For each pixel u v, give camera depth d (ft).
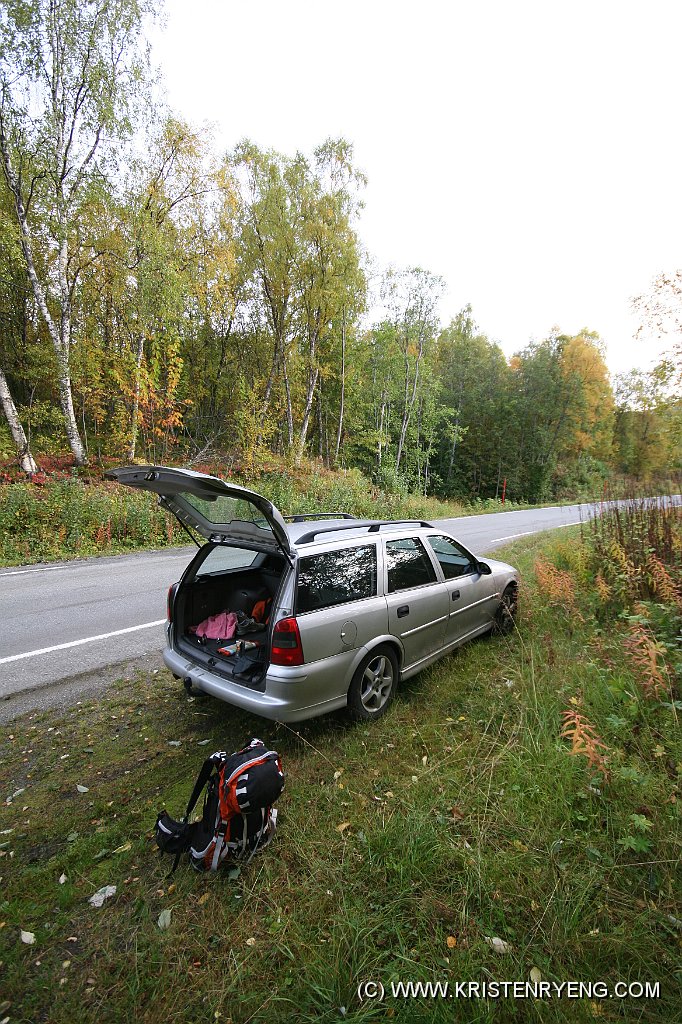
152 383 55.06
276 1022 5.95
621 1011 5.87
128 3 44.32
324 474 76.02
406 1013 5.89
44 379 62.85
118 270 54.13
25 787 10.68
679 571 18.04
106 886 8.11
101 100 45.21
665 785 9.19
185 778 10.88
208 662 12.21
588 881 7.53
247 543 12.39
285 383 80.74
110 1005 6.27
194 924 7.34
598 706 11.89
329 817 9.39
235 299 78.69
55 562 34.24
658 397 35.86
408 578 14.19
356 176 74.18
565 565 25.86
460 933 6.95
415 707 13.48
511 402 123.65
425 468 114.11
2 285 60.39
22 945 7.09
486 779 10.03
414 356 99.60
